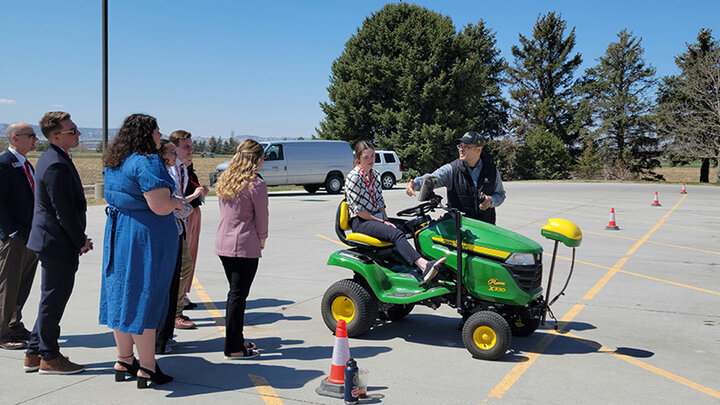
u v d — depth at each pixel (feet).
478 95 137.18
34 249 14.24
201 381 14.46
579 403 13.37
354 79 133.18
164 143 17.12
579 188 105.19
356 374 13.12
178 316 19.35
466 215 18.15
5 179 15.79
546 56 178.40
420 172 129.59
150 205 13.06
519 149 161.89
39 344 14.58
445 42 129.59
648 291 25.63
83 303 22.06
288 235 41.73
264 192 15.97
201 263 31.24
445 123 130.72
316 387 14.11
